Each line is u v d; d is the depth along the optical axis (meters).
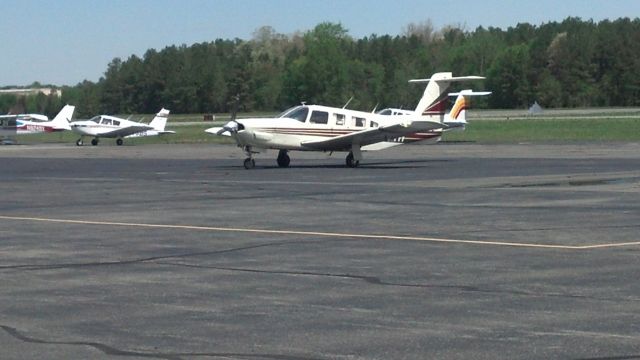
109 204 19.97
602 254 12.33
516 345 7.60
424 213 17.55
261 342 7.79
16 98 163.25
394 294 9.79
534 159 36.31
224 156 41.69
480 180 25.67
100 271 11.36
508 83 128.50
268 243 13.70
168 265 11.79
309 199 20.62
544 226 15.36
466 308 9.05
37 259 12.33
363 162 35.69
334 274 11.03
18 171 32.34
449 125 36.66
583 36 132.38
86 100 135.25
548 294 9.69
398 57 133.50
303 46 148.00
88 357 7.36
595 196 20.59
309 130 32.31
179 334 8.09
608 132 66.44
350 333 8.08
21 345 7.73
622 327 8.19
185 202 20.22
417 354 7.37
